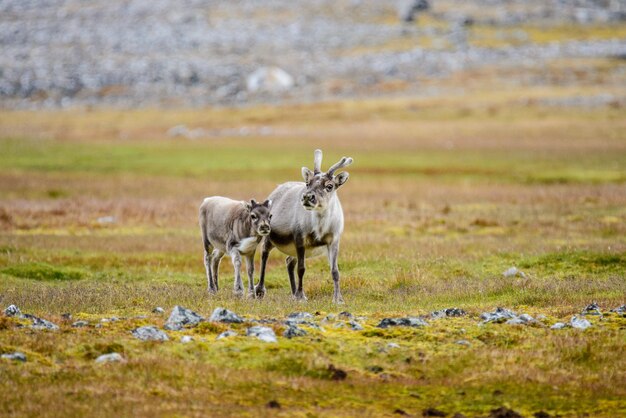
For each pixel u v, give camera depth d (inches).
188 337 2062.0
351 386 1820.9
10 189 6486.2
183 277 3395.7
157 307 2503.7
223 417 1624.0
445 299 2775.6
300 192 2903.5
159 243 4212.6
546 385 1840.6
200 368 1865.2
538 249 3774.6
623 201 5620.1
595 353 2011.6
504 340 2123.5
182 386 1776.6
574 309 2480.3
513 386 1835.6
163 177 7421.3
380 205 5723.4
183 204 5738.2
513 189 6496.1
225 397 1736.0
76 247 4074.8
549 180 7052.2
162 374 1820.9
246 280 3331.7
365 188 6707.7
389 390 1809.8
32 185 6697.8
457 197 6131.9
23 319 2214.6
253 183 6988.2
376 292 2942.9
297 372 1888.5
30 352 1930.4
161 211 5408.5
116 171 7854.3
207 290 3016.7
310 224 2817.4
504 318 2326.5
